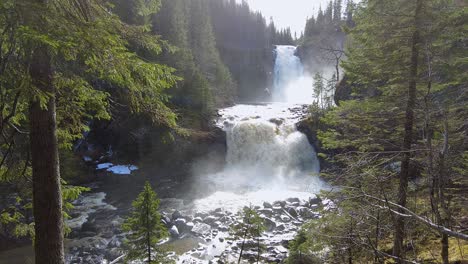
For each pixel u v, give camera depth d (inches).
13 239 558.3
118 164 1074.1
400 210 290.0
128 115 1016.9
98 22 160.7
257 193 906.1
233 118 1301.7
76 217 718.5
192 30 1688.0
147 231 350.3
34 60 158.9
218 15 2792.8
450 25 287.6
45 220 203.3
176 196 881.5
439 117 271.1
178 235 625.3
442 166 187.5
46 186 202.8
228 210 761.6
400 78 319.3
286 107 1648.6
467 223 252.8
